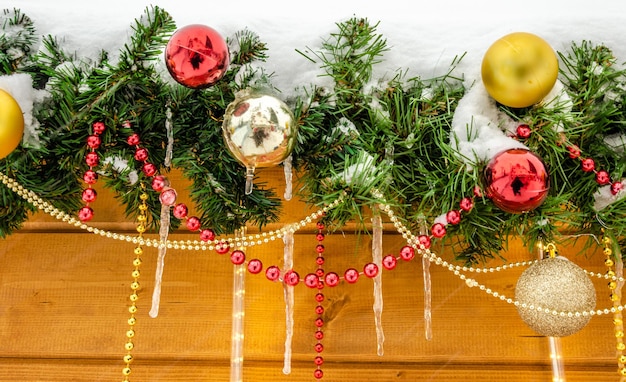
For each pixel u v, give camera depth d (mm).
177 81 711
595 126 740
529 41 694
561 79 771
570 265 737
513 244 888
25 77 745
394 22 791
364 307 876
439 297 878
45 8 786
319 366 836
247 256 882
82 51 774
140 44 724
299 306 877
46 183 754
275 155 697
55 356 866
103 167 760
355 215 814
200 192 751
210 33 701
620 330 760
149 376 864
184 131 763
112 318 872
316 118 746
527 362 866
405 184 771
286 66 778
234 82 755
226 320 875
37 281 878
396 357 868
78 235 889
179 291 880
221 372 867
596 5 855
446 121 751
